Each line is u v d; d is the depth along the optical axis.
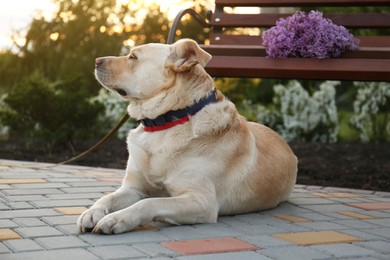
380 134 7.65
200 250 2.36
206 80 3.07
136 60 3.11
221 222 2.98
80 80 6.68
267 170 3.32
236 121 3.19
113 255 2.23
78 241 2.43
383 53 3.96
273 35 4.16
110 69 3.12
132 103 3.19
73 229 2.65
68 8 10.29
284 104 7.75
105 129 7.25
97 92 9.44
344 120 8.97
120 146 6.74
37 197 3.44
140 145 3.04
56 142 6.22
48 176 4.30
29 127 6.30
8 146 6.47
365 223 3.13
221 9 5.22
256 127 3.62
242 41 5.00
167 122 2.99
